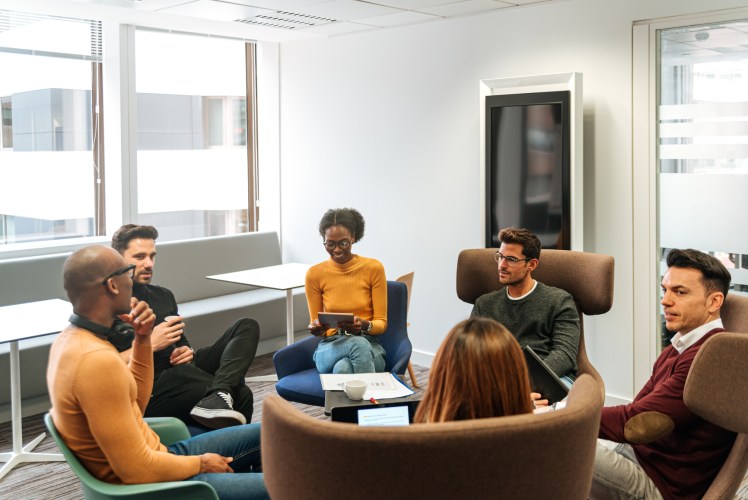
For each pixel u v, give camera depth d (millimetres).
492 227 4836
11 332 3480
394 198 5746
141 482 2031
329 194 6227
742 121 4090
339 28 5699
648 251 4453
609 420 2254
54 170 5676
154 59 6148
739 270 4172
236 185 6781
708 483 2227
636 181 4461
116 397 1969
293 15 5160
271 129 6629
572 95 4406
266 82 6602
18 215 5520
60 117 5672
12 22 5348
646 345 4512
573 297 3496
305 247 6500
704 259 2318
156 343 3043
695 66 4234
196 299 5836
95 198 5914
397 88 5629
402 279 4688
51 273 4996
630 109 4438
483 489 1406
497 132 4758
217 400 3221
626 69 4430
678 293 2340
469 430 1380
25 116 5488
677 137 4336
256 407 4742
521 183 4680
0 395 4395
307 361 3801
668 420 2186
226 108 6652
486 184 4820
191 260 5824
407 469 1386
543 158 4566
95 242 5723
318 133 6258
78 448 2023
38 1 4781
